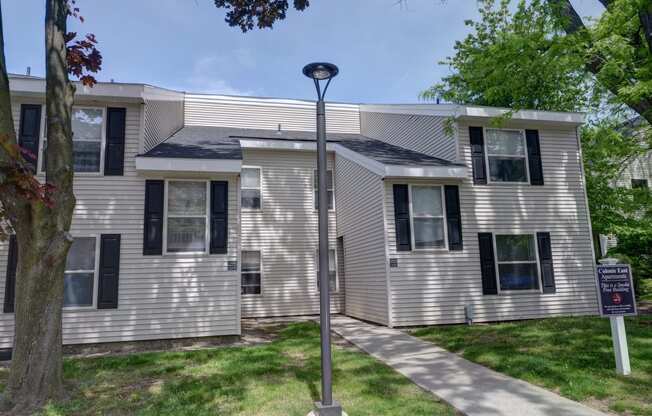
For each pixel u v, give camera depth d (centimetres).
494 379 585
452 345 793
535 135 1170
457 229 1074
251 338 966
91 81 620
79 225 890
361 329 1012
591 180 1470
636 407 455
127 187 919
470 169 1109
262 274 1355
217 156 966
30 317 520
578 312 1112
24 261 524
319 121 473
